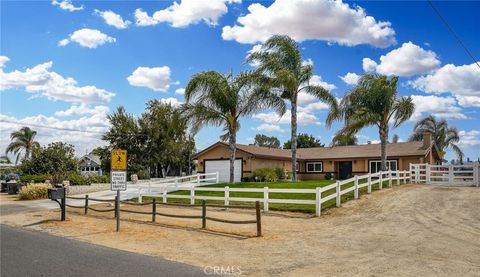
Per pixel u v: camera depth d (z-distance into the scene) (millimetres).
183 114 29719
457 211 16969
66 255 10438
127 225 16234
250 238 12969
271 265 9477
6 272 8523
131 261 9773
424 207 18078
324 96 27922
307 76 27891
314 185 24672
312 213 17844
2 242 12500
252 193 23688
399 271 8695
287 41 28031
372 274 8508
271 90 28062
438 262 9430
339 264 9453
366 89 29125
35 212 21641
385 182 26781
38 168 39656
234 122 29328
